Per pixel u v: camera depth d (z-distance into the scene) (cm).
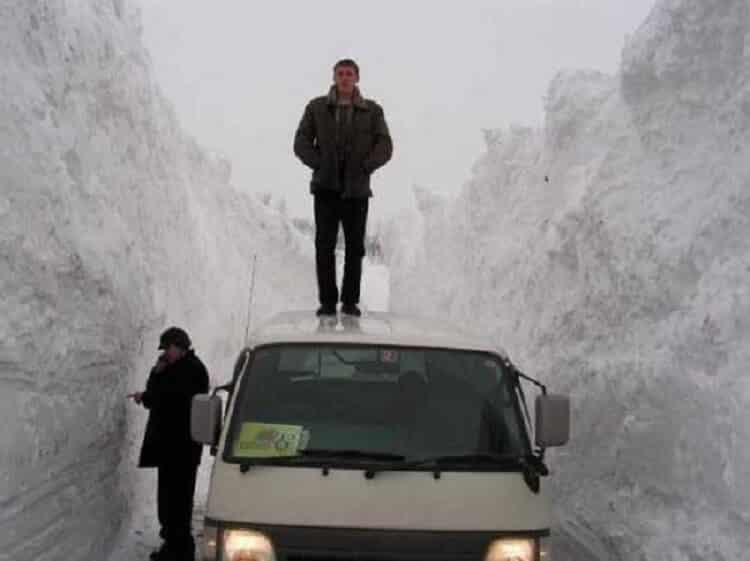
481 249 1387
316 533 439
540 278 1009
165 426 720
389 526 442
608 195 809
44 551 567
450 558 441
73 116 696
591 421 739
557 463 809
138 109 974
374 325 569
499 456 477
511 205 1326
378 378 504
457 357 514
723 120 705
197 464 731
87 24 805
